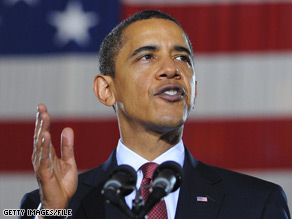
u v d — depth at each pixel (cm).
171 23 570
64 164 492
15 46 1332
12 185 1293
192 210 535
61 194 471
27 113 1314
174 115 520
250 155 1254
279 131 1256
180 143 577
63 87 1315
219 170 604
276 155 1250
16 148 1305
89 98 1309
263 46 1273
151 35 551
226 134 1262
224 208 542
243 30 1280
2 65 1325
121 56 567
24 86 1320
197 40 1285
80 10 1338
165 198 541
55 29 1334
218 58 1277
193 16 1288
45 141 450
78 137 1291
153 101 526
